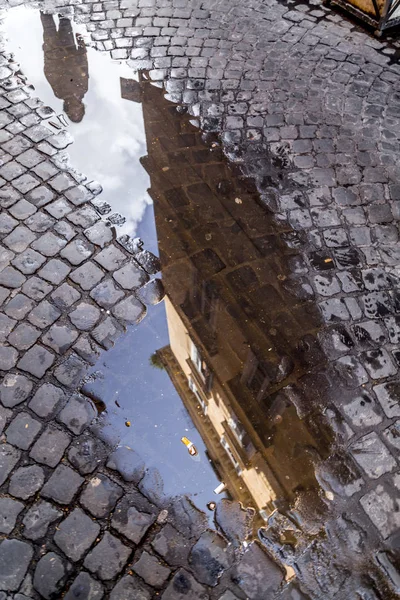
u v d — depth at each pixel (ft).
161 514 5.06
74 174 7.66
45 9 10.52
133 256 6.81
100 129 8.27
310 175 7.69
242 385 5.85
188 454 5.42
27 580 4.65
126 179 7.63
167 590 4.68
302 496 5.19
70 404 5.64
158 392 5.78
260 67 9.20
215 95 8.80
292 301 6.47
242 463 5.38
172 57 9.44
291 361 6.02
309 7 10.37
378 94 8.73
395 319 6.32
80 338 6.10
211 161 7.89
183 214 7.27
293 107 8.55
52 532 4.88
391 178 7.64
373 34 9.72
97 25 10.14
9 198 7.26
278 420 5.63
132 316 6.31
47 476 5.17
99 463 5.30
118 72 9.23
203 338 6.18
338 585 4.75
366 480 5.27
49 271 6.59
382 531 5.00
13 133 8.11
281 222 7.18
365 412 5.67
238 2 10.50
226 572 4.80
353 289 6.56
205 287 6.59
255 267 6.76
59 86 8.98
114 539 4.89
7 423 5.45
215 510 5.12
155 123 8.42
